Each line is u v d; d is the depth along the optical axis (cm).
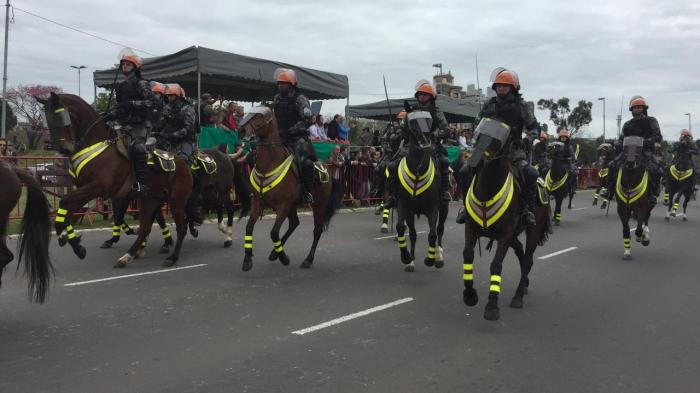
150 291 698
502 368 466
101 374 439
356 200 1772
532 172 616
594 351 510
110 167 775
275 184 794
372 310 632
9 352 485
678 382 441
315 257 949
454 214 1697
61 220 729
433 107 841
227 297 677
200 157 982
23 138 3139
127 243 1034
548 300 695
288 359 479
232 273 811
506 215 569
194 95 1906
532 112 630
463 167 665
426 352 501
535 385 433
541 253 1034
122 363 463
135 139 820
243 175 1055
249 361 473
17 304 631
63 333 536
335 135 1875
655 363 482
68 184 1195
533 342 533
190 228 1091
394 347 513
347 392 414
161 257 919
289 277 793
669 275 851
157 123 867
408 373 452
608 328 580
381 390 419
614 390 425
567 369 466
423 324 584
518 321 602
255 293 699
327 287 738
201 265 862
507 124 577
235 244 1059
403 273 834
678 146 1634
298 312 619
